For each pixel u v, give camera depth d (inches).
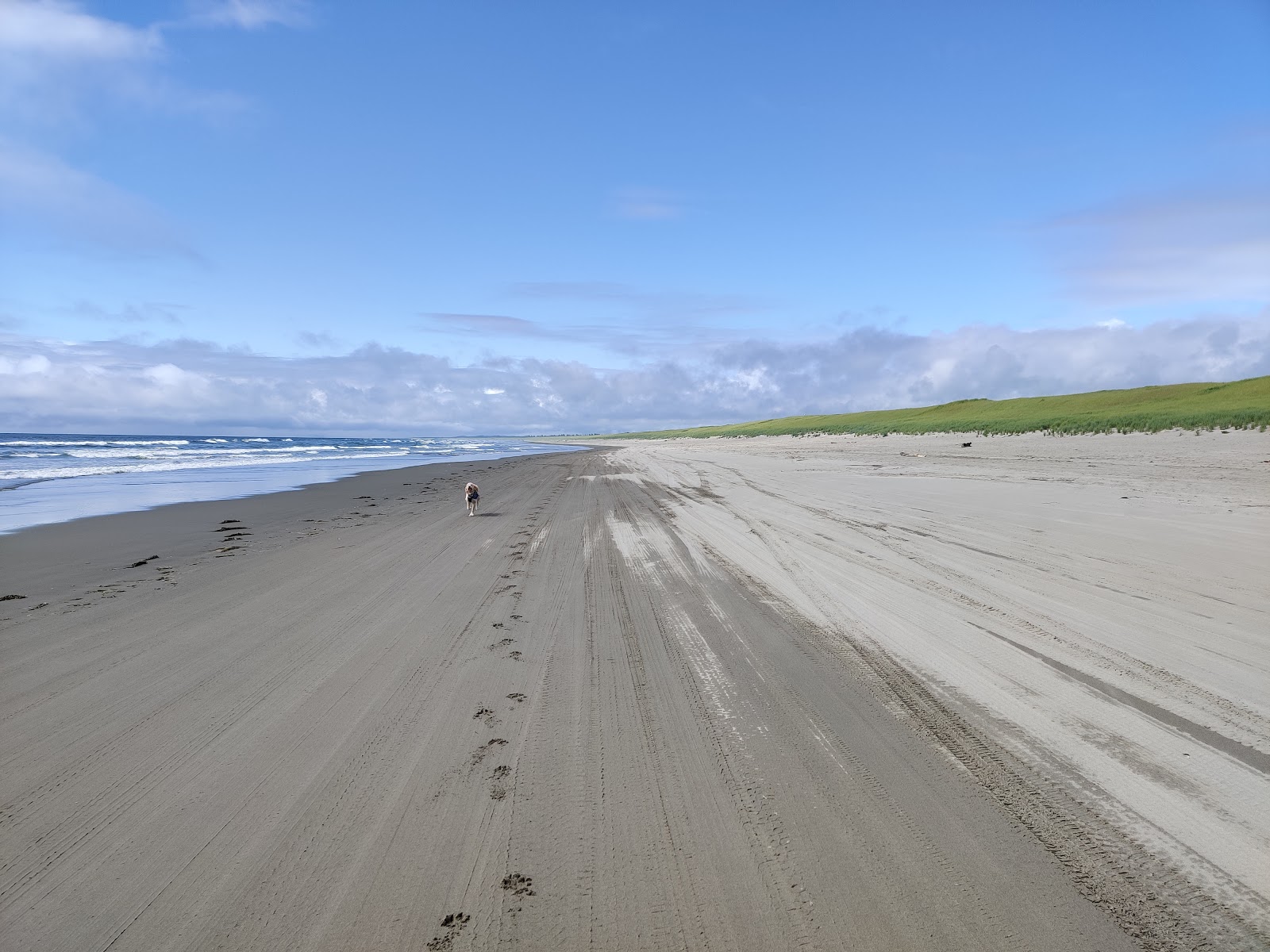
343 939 101.7
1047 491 605.6
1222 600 259.4
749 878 113.6
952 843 121.3
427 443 4970.5
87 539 471.2
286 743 165.6
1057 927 100.7
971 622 246.4
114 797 142.4
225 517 592.1
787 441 2319.1
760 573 338.6
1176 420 1330.0
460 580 340.5
